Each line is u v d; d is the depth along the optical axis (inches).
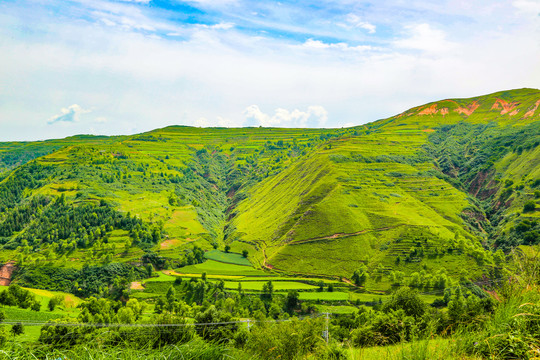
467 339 274.5
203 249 6958.7
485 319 298.5
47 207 7529.5
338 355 328.8
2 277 5551.2
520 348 249.8
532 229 5147.6
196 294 4958.2
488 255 4822.8
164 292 5128.0
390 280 4702.3
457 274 4537.4
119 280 5388.8
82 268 5659.5
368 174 7839.6
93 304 4092.0
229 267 5930.1
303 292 4643.2
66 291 5246.1
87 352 241.0
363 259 5246.1
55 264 5723.4
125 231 6899.6
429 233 5442.9
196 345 265.4
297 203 7278.5
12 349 244.2
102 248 6230.3
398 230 5639.8
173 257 6343.5
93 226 6963.6
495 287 335.0
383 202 6668.3
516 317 274.2
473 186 7800.2
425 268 4773.6
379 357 278.5
